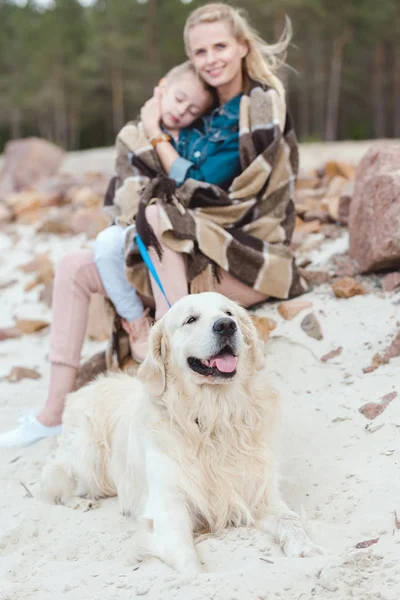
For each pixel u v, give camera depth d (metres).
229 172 4.88
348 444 3.80
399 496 3.29
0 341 6.71
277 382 4.55
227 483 3.34
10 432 4.64
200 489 3.31
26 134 58.16
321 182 8.02
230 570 2.94
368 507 3.29
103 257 4.52
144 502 3.48
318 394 4.31
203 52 4.80
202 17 4.78
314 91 44.81
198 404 3.34
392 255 4.92
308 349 4.72
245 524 3.34
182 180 4.80
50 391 4.58
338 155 16.31
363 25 39.94
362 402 4.07
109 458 3.87
